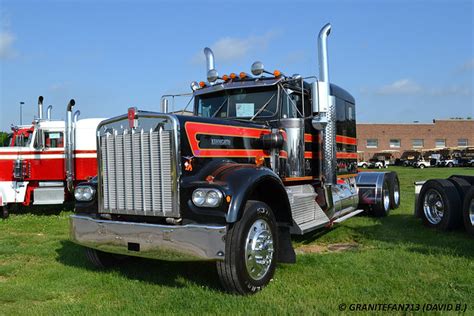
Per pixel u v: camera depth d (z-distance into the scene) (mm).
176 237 4258
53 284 4988
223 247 4152
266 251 4625
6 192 11414
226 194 4219
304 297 4305
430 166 47281
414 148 58250
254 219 4473
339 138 8211
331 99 6945
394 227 8102
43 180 11953
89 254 5492
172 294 4461
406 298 4250
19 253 6641
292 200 5895
